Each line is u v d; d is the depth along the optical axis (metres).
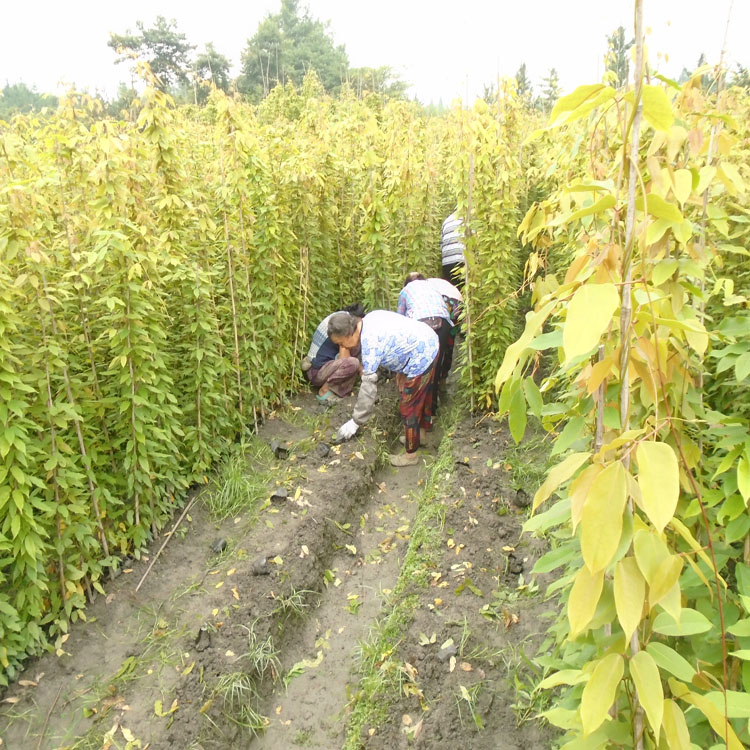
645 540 1.17
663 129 1.19
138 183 4.18
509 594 3.80
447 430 5.99
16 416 3.20
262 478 5.04
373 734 3.01
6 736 2.97
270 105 17.77
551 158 5.18
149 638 3.52
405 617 3.65
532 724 2.97
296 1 47.03
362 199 6.72
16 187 3.03
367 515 5.01
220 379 5.07
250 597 3.79
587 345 1.02
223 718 3.13
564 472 1.25
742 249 2.20
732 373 2.68
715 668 1.69
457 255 7.26
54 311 3.52
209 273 4.67
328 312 7.14
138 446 3.95
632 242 1.24
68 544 3.49
